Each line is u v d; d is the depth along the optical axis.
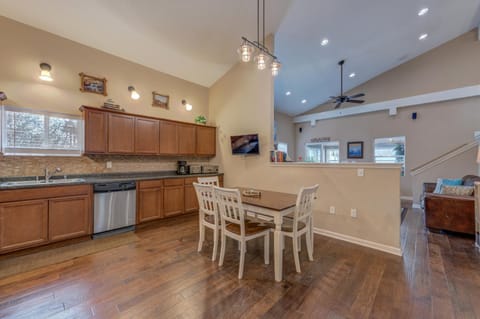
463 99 5.74
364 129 7.39
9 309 1.67
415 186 5.42
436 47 5.99
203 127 4.89
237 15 3.48
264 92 4.18
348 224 3.06
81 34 3.42
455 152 5.06
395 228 2.68
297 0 3.39
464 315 1.60
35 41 3.14
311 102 8.13
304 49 4.88
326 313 1.63
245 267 2.32
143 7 3.12
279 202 2.33
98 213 3.11
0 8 2.86
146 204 3.66
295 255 2.23
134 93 4.06
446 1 4.14
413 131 6.43
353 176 3.01
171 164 4.70
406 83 6.47
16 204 2.51
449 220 3.34
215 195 2.40
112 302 1.76
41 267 2.30
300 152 9.02
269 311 1.65
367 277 2.12
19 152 3.01
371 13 3.99
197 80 5.06
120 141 3.62
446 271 2.24
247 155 4.45
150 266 2.33
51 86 3.27
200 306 1.71
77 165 3.49
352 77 6.71
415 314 1.62
